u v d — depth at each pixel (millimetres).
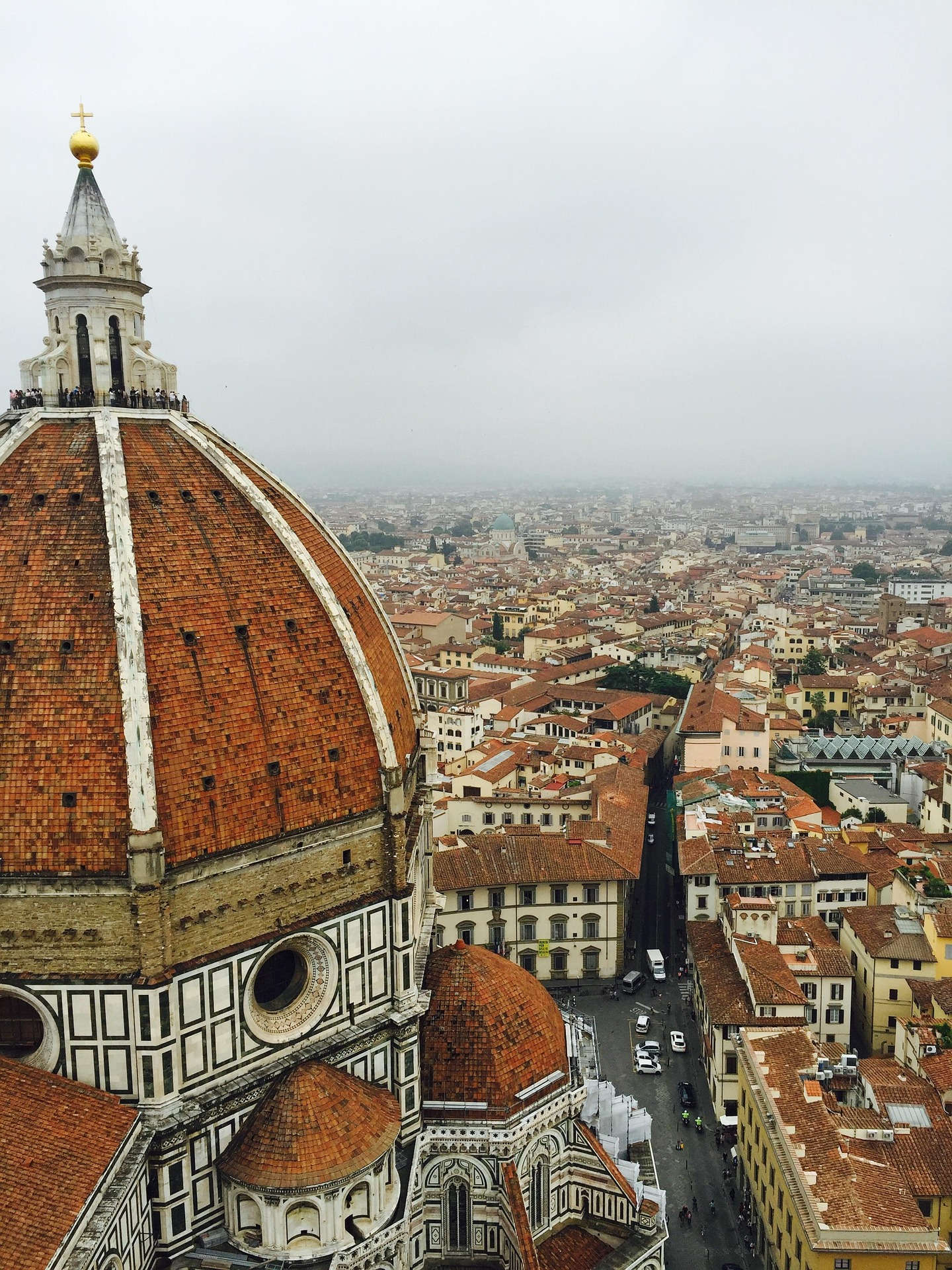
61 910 62719
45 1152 58875
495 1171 78188
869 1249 87375
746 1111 114750
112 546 66562
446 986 83312
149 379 79375
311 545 82188
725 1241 107875
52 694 63531
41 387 77312
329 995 73750
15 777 62469
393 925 76625
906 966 136875
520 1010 83500
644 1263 82125
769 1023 126250
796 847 169000
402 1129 77688
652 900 190875
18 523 68438
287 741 70500
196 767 65500
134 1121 62656
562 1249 82312
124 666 62938
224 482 77125
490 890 157750
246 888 68062
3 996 65688
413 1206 74875
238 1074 68625
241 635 70438
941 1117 102375
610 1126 93875
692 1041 144875
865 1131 98812
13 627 64875
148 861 61375
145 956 62219
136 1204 62188
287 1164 65938
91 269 77250
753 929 143625
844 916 153875
